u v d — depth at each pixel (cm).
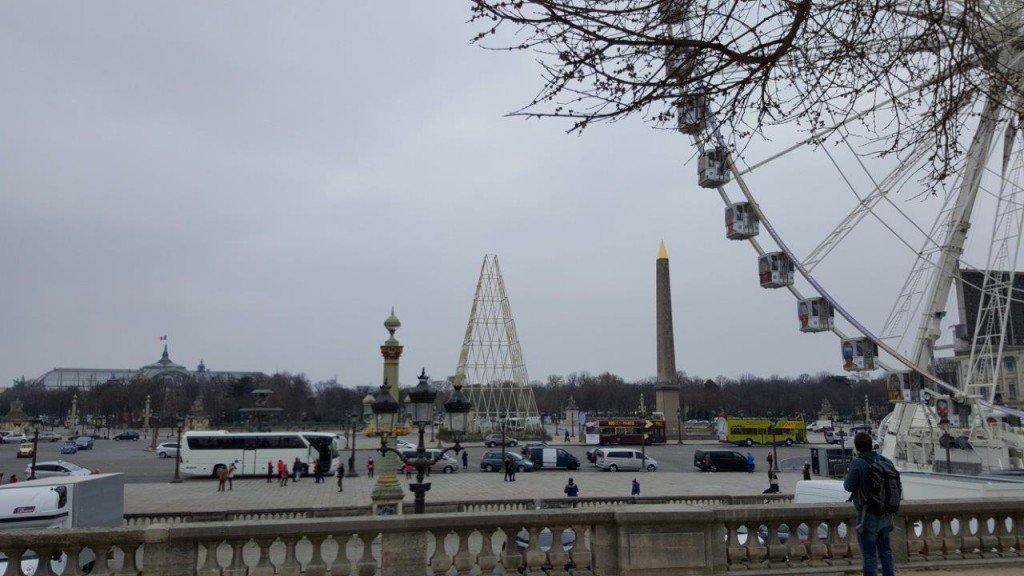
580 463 8238
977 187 3042
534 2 717
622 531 1145
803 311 3559
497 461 7200
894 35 941
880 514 1010
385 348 2511
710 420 18188
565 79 781
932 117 948
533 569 1152
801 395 19138
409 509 3362
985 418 3550
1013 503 1322
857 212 3319
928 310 3350
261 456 6744
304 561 2431
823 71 870
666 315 12419
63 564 1293
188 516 3281
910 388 3331
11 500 1552
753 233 3516
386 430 2381
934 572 1227
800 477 6794
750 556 1202
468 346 12750
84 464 8119
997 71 964
